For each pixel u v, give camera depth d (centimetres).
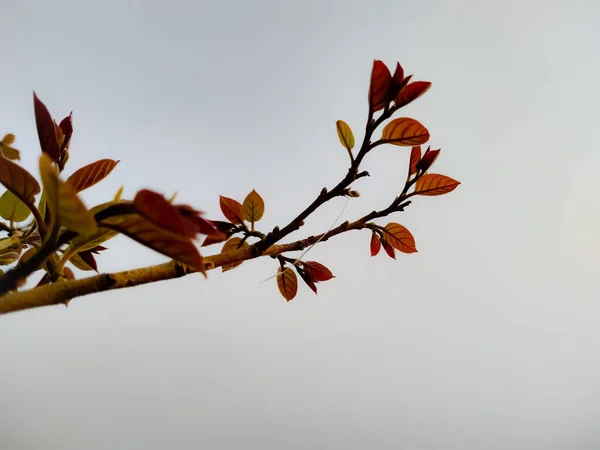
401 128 40
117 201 34
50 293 33
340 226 46
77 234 32
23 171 33
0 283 32
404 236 49
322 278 50
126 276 35
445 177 45
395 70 39
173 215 28
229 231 47
